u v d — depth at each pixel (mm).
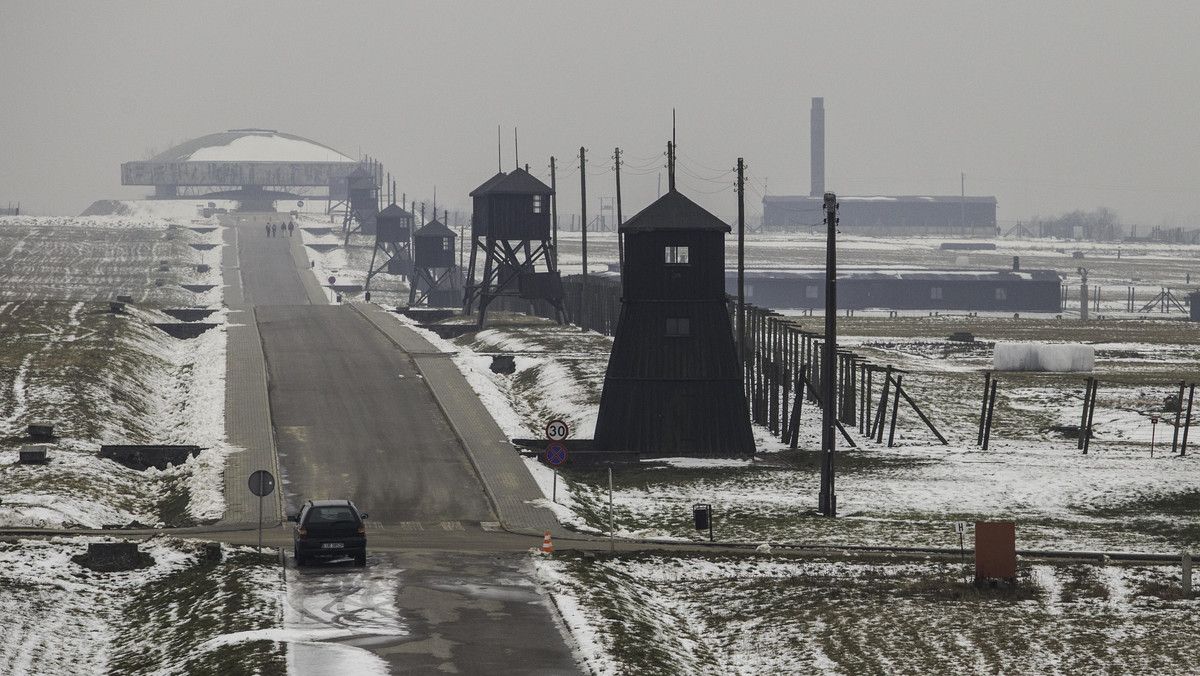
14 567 160625
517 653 128125
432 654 127250
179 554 170500
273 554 172750
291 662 123000
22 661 132000
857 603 153500
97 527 198625
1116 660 130625
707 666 135000
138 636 142125
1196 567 170750
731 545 187875
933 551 183125
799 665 134375
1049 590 158000
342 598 148125
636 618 143625
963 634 140375
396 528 199625
